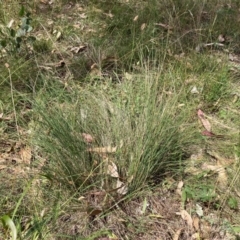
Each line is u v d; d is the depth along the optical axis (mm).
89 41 1233
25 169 831
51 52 1170
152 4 1381
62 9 1402
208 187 839
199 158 899
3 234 719
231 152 922
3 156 871
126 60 1136
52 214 750
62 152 792
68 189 793
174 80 1031
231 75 1152
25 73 1057
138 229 764
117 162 806
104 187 791
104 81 1072
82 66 1119
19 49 1107
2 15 1309
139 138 813
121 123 836
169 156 860
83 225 758
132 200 805
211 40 1244
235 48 1282
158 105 898
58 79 1061
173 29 1268
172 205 811
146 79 924
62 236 730
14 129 931
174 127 855
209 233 772
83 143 804
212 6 1412
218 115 1028
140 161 802
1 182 809
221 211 803
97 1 1439
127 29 1276
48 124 834
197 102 1048
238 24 1361
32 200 773
